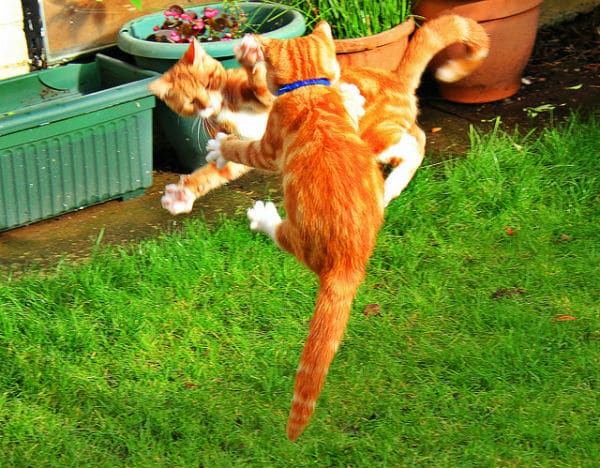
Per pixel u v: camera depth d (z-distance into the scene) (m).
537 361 2.40
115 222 2.87
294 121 2.25
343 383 2.39
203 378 2.41
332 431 2.30
